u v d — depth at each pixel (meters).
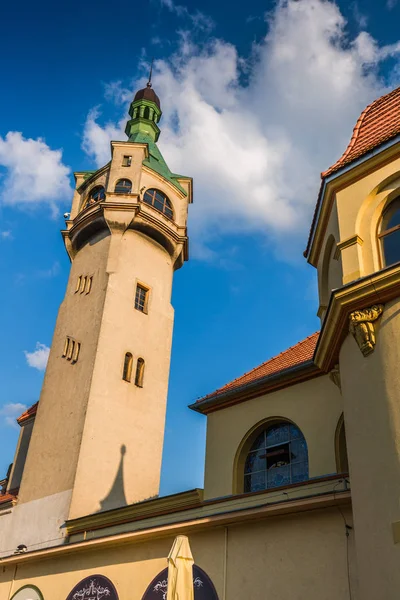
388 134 13.23
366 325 11.77
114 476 25.55
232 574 14.11
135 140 39.06
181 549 12.13
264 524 14.08
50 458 25.88
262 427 18.78
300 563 12.92
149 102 42.44
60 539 22.81
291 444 17.80
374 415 11.14
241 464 18.70
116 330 28.81
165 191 34.47
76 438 25.36
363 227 13.18
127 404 27.64
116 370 27.89
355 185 13.80
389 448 10.52
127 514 20.69
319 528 12.95
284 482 17.36
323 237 15.59
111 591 16.62
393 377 10.97
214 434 19.88
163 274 32.88
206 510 17.50
